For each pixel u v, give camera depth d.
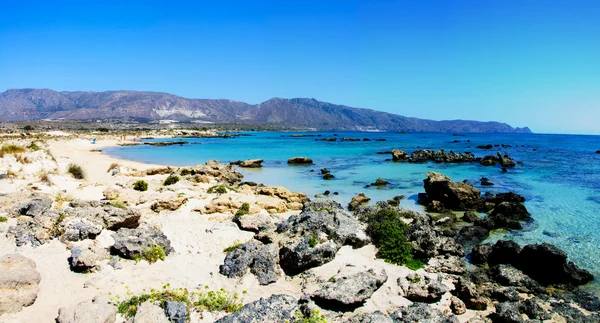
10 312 10.07
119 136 133.62
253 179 43.00
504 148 98.50
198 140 139.12
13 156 27.53
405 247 17.14
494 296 14.44
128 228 16.75
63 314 9.90
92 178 33.09
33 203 17.11
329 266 14.98
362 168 52.94
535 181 40.16
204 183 34.09
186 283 13.05
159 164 55.69
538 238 21.11
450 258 17.75
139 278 12.93
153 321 10.14
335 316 11.73
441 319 11.48
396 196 32.62
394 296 13.16
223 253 16.22
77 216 15.88
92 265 12.74
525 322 12.26
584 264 17.38
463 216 26.23
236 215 21.14
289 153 80.31
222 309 11.61
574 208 27.50
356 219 20.20
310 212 18.61
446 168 52.47
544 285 15.71
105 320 9.95
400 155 63.16
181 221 20.56
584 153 79.19
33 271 11.52
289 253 14.96
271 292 13.25
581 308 13.69
